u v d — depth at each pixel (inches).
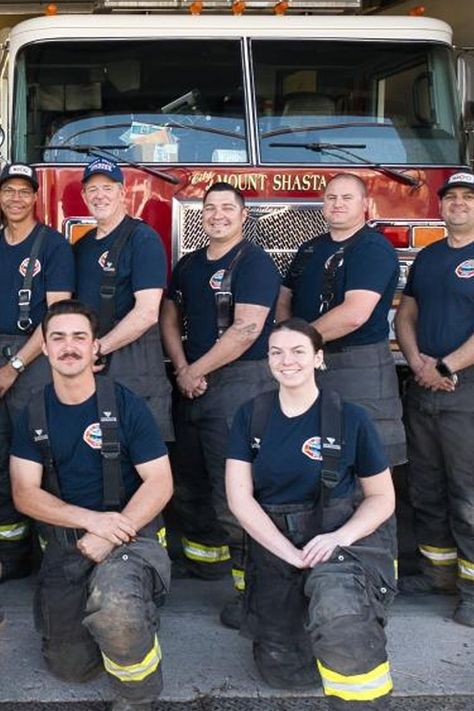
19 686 151.9
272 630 149.5
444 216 183.5
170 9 227.6
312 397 147.4
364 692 131.8
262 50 219.0
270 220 213.9
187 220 212.2
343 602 133.0
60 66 215.8
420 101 223.5
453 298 181.2
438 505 188.1
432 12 285.9
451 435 179.8
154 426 149.8
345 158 217.6
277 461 146.4
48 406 149.1
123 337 173.3
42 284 179.9
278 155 216.5
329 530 145.7
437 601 188.1
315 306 182.5
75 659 150.5
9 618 175.3
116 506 148.7
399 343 191.3
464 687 153.6
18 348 180.9
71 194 212.4
